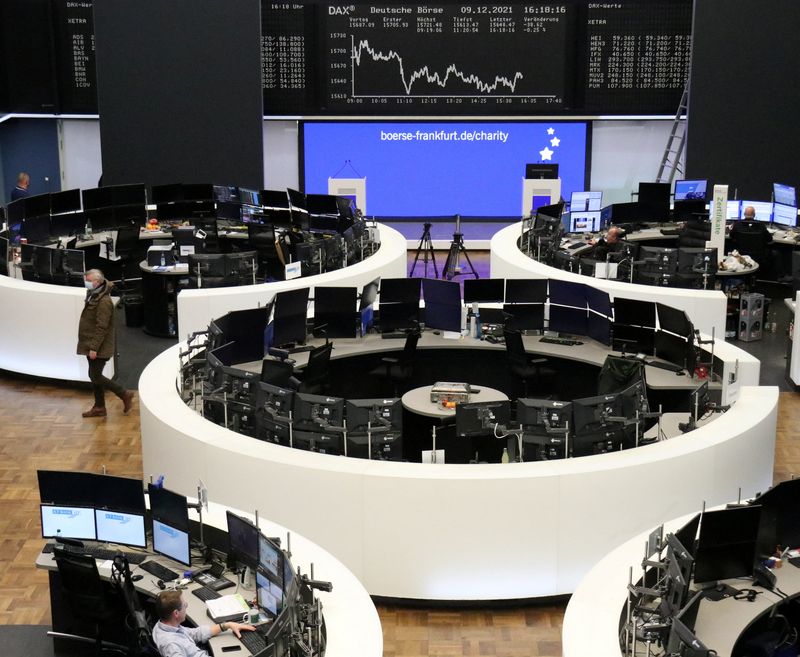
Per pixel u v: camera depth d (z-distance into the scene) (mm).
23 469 8906
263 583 5629
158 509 6191
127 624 6012
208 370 8016
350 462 6805
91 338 9852
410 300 10266
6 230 13297
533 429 7156
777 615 6027
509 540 6680
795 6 16094
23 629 6688
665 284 12055
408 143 18203
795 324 10656
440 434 8641
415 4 17422
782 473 8758
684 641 4660
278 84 17688
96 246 14344
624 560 5727
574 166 18359
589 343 10023
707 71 16375
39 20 17438
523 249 13789
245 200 14938
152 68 16234
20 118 18031
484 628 6629
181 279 12016
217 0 16078
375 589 6820
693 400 8133
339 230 14414
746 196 16688
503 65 17656
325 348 8977
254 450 6977
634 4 17359
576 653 4957
